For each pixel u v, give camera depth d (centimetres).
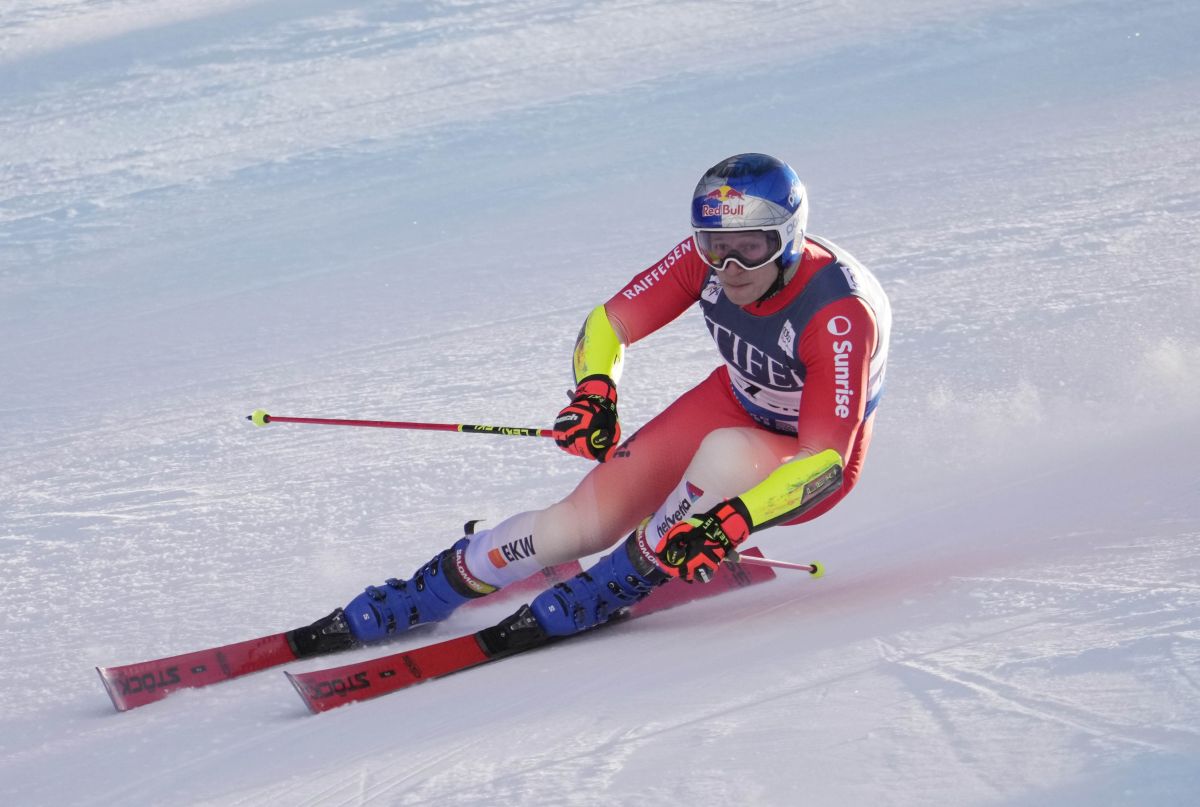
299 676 1140
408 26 6372
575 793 670
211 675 1255
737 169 1173
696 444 1338
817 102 4809
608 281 3244
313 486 1966
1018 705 673
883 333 1270
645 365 2434
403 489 1905
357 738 961
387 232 3978
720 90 5097
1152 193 3278
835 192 3741
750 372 1293
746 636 1048
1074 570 981
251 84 5759
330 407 2453
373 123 5153
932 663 777
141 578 1631
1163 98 4378
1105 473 1466
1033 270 2733
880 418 1967
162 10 7100
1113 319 2311
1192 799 541
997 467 1667
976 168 3797
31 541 1822
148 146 5128
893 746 646
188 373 2895
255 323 3269
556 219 3900
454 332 2942
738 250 1173
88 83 5956
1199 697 639
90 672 1316
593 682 985
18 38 6794
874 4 6000
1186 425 1659
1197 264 2627
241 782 895
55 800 953
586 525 1302
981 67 5003
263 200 4441
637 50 5738
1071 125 4175
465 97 5356
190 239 4128
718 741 705
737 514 1140
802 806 601
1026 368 2108
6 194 4719
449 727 926
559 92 5294
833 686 769
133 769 996
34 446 2430
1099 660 720
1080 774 581
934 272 2820
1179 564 934
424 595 1352
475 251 3681
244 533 1775
